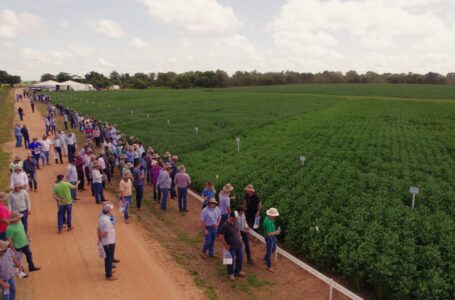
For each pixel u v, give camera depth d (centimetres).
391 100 8975
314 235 1427
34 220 1748
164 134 3934
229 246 1273
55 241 1529
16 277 1255
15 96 9988
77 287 1207
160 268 1354
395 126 4522
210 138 3694
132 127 4525
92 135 3472
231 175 2300
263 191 1973
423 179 2267
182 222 1820
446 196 1922
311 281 1294
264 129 4362
